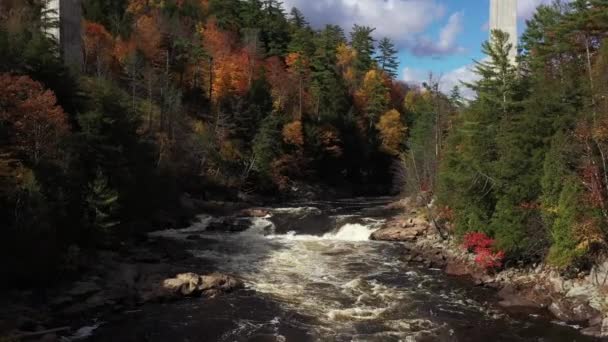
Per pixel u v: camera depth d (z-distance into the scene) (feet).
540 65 137.59
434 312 81.15
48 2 187.73
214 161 234.79
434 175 162.30
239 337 70.38
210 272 103.40
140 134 162.50
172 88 235.20
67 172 98.99
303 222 163.73
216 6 370.94
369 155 320.91
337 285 96.78
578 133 88.33
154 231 151.94
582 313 76.23
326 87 319.88
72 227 96.63
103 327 73.15
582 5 128.57
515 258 100.32
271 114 261.65
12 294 77.20
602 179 85.81
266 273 105.29
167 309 81.66
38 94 100.48
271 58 333.83
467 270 104.63
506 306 83.87
